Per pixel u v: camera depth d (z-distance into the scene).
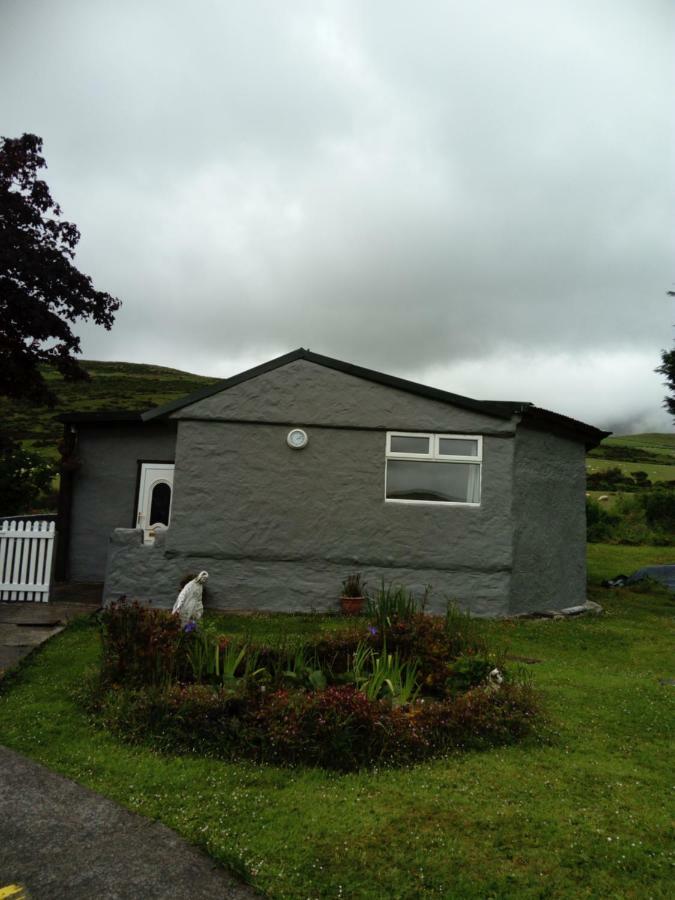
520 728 4.92
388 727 4.41
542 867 3.16
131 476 13.53
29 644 7.46
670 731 5.17
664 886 3.04
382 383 10.88
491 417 10.83
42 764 4.27
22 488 18.84
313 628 9.15
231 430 10.84
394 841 3.37
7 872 3.06
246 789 3.92
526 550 11.06
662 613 12.18
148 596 10.54
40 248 17.64
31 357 17.97
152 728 4.65
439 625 6.38
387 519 10.70
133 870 3.09
